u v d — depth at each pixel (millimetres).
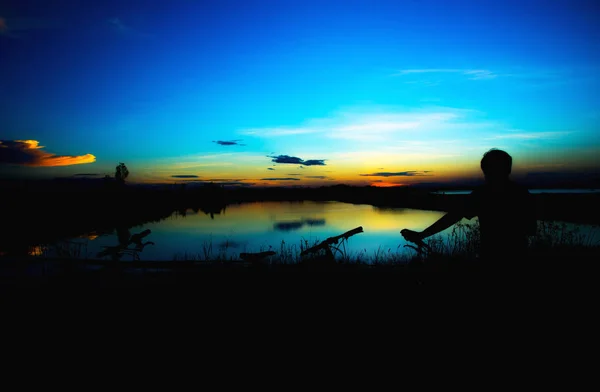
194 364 3689
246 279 6344
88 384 3363
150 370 3598
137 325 4645
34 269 7684
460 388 3043
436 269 5680
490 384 3072
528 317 3154
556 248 7781
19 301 5535
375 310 4652
